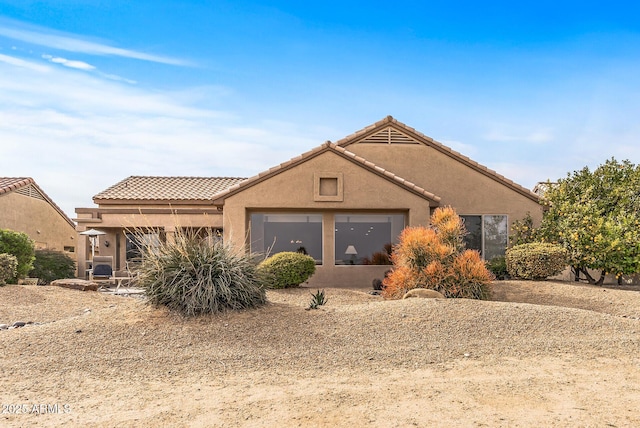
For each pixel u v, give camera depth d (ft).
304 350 26.81
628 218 59.16
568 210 62.34
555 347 27.25
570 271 66.18
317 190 61.31
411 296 40.73
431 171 68.80
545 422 16.71
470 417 17.13
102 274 77.41
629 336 29.60
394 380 21.76
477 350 26.71
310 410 17.87
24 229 93.91
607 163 66.49
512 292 50.24
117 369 23.81
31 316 41.14
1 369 23.70
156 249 35.81
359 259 63.21
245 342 28.17
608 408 18.08
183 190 95.76
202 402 19.01
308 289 55.77
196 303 32.65
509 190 68.59
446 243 47.73
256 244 62.75
